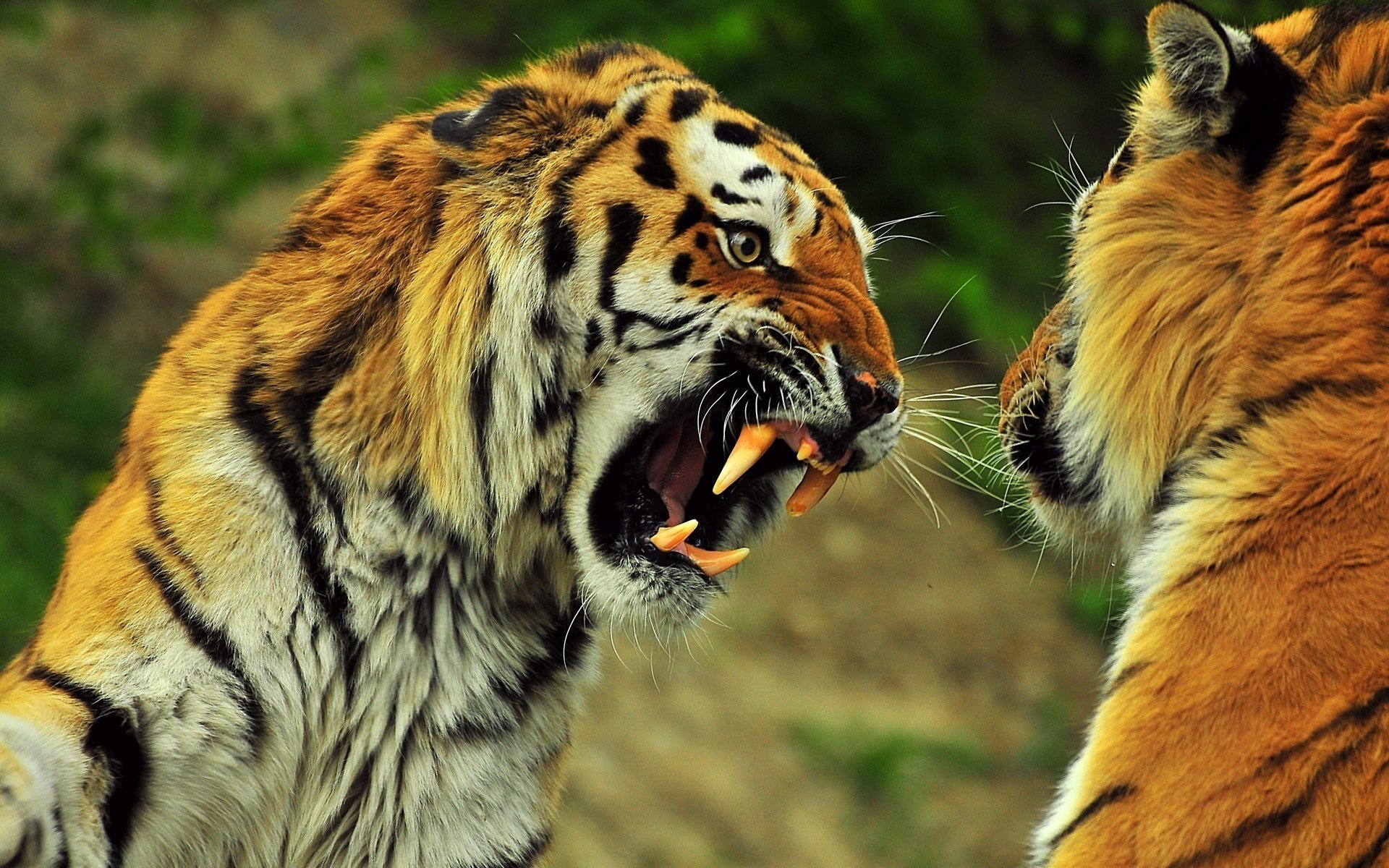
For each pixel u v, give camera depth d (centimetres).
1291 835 427
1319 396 465
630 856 1171
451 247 600
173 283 1529
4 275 1355
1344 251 469
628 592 616
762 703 1425
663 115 630
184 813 562
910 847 1297
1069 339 582
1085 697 1560
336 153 1359
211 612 562
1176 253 510
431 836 613
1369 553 443
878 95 1806
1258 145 498
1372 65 490
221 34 1689
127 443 624
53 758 523
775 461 666
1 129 1498
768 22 1719
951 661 1576
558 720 653
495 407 607
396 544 596
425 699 608
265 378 590
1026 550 1766
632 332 616
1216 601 463
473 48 1769
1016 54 2134
